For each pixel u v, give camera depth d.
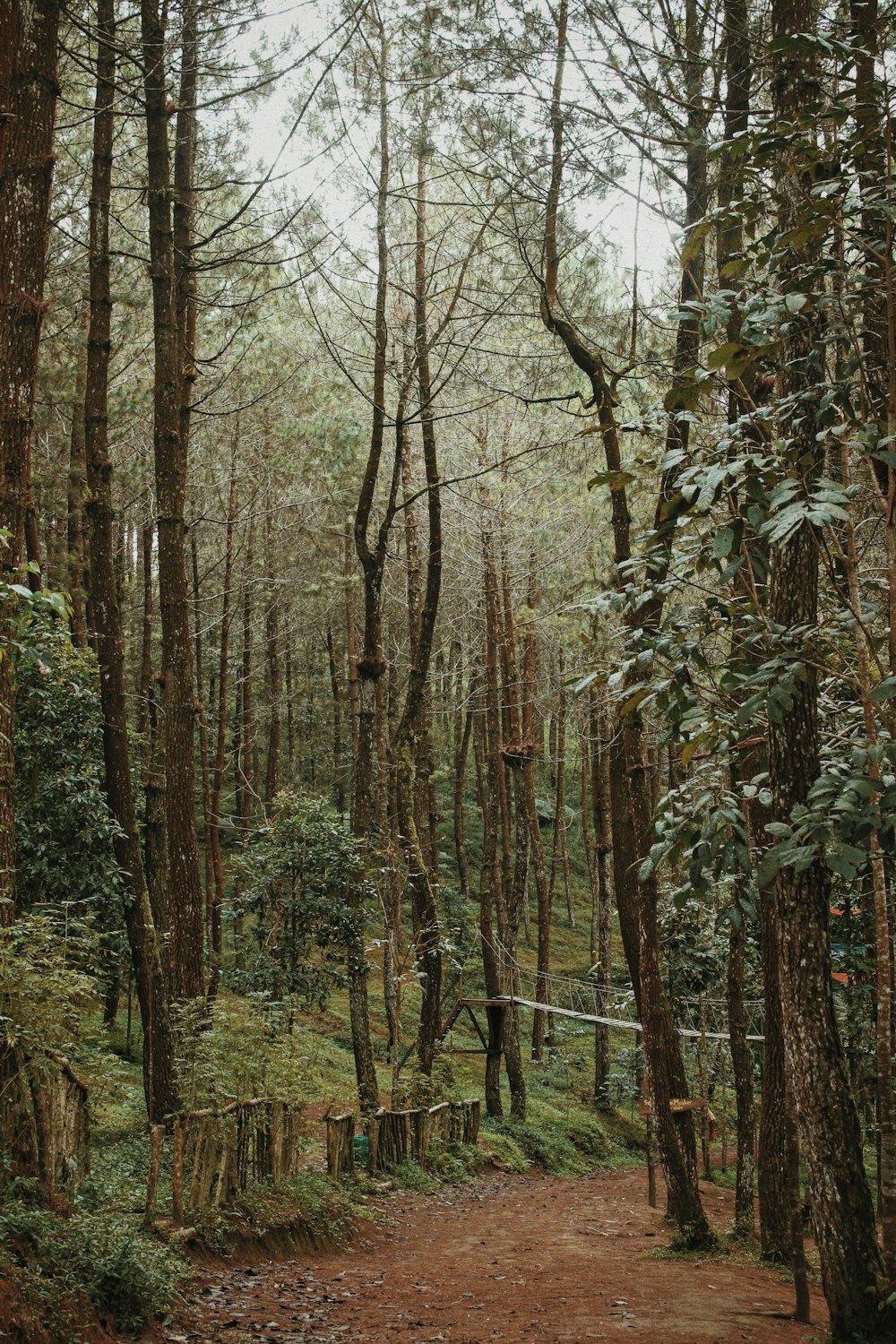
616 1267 9.40
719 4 8.37
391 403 20.48
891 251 5.29
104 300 11.95
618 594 5.94
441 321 18.38
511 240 13.65
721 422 9.90
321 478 22.66
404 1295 7.82
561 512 20.81
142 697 17.89
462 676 34.22
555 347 17.31
